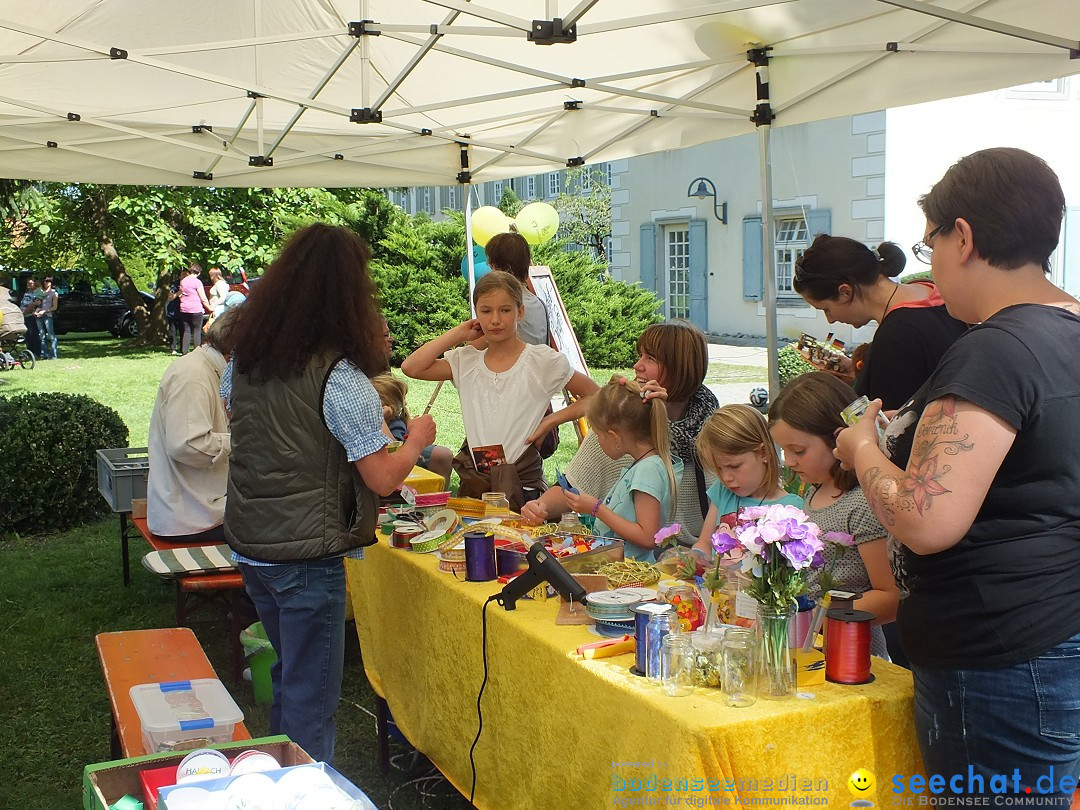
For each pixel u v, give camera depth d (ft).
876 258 10.44
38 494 22.45
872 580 7.43
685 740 5.94
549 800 7.69
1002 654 5.37
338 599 9.15
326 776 6.35
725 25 14.93
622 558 8.91
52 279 66.49
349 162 22.76
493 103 20.13
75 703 13.65
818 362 12.66
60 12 15.93
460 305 53.72
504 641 8.20
